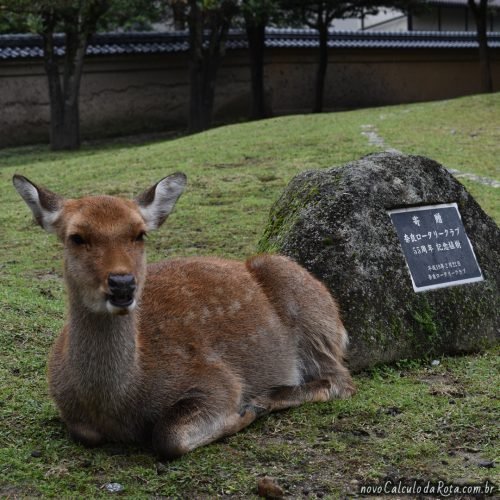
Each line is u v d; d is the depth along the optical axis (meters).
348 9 24.92
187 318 4.38
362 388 4.98
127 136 23.50
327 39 25.64
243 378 4.51
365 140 14.00
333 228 5.41
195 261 4.83
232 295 4.63
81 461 4.00
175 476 3.82
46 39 19.77
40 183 12.30
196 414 4.09
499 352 5.61
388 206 5.54
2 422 4.41
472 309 5.64
